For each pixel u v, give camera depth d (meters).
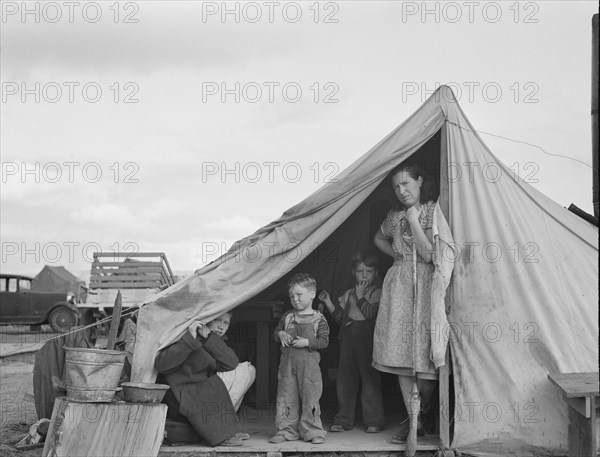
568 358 6.78
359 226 8.52
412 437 6.78
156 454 6.16
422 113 7.32
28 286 29.58
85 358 6.50
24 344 18.94
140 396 6.63
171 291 7.33
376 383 7.65
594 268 7.21
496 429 6.75
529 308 6.89
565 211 7.50
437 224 7.01
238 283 7.35
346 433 7.54
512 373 6.79
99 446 6.13
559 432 6.65
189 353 7.06
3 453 7.06
